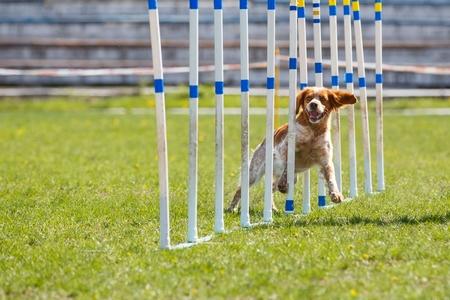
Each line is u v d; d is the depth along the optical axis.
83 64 46.75
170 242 11.23
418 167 19.77
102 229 12.34
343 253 10.07
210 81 45.41
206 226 12.34
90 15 48.56
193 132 11.04
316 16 14.17
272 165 12.57
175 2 48.28
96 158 22.38
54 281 9.47
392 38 47.50
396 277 9.05
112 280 9.32
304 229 11.65
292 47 13.03
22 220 13.17
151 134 29.83
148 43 47.38
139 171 19.30
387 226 11.80
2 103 41.84
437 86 46.00
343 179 17.59
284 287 8.82
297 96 13.73
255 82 46.16
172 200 14.80
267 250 10.34
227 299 8.56
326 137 13.55
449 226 11.67
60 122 34.28
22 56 47.53
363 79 15.49
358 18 15.44
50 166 20.47
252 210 13.96
